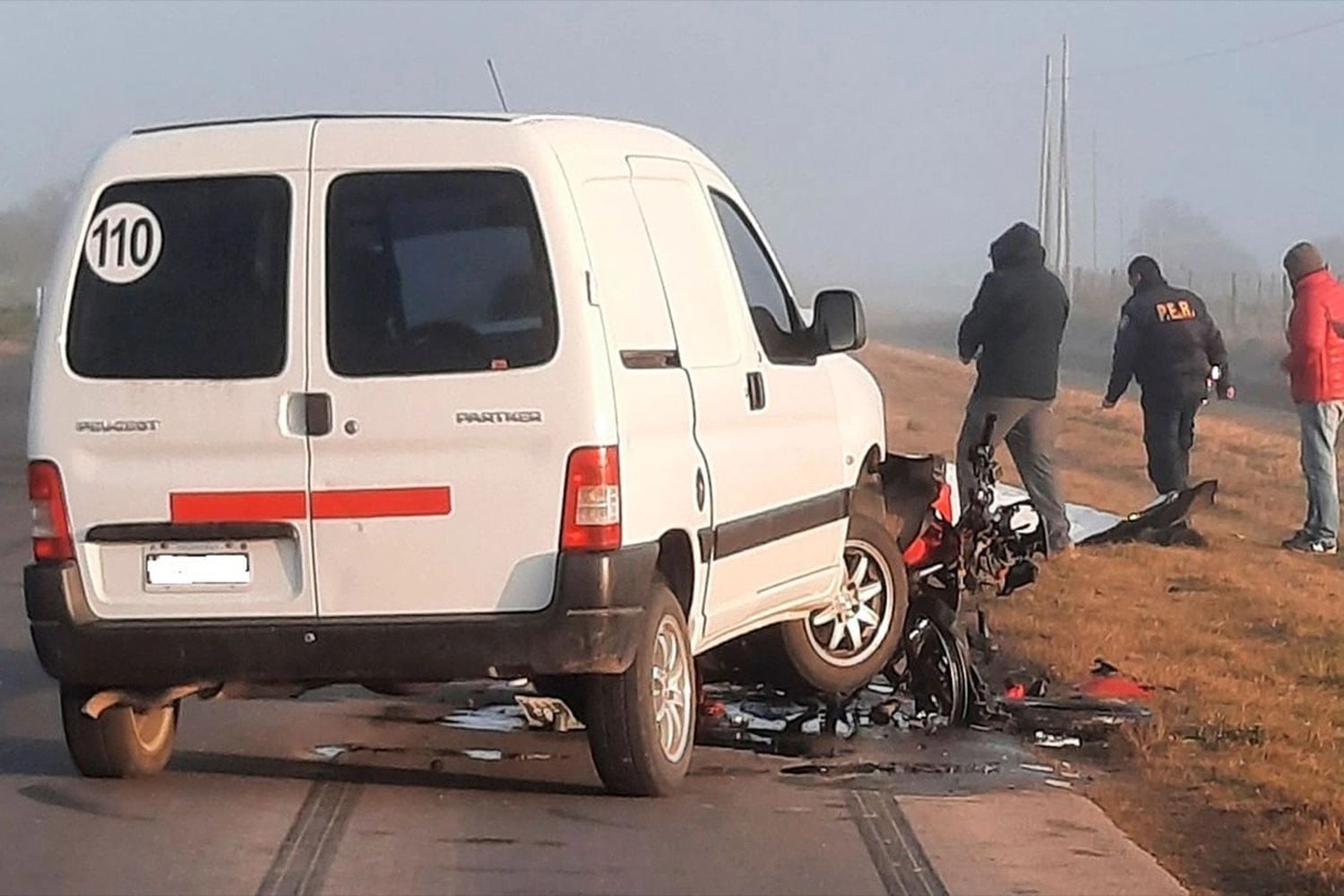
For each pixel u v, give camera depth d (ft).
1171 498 49.24
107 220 24.21
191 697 27.61
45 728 30.09
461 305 23.63
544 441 23.39
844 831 24.07
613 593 23.39
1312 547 49.44
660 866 22.38
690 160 27.96
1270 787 26.35
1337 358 49.19
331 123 24.07
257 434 23.68
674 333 25.54
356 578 23.66
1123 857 23.20
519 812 24.72
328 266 23.77
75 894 21.25
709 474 25.72
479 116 24.16
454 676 23.68
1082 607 39.58
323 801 25.29
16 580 46.03
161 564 23.99
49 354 24.16
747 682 31.71
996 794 26.14
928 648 30.42
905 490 33.27
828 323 29.14
